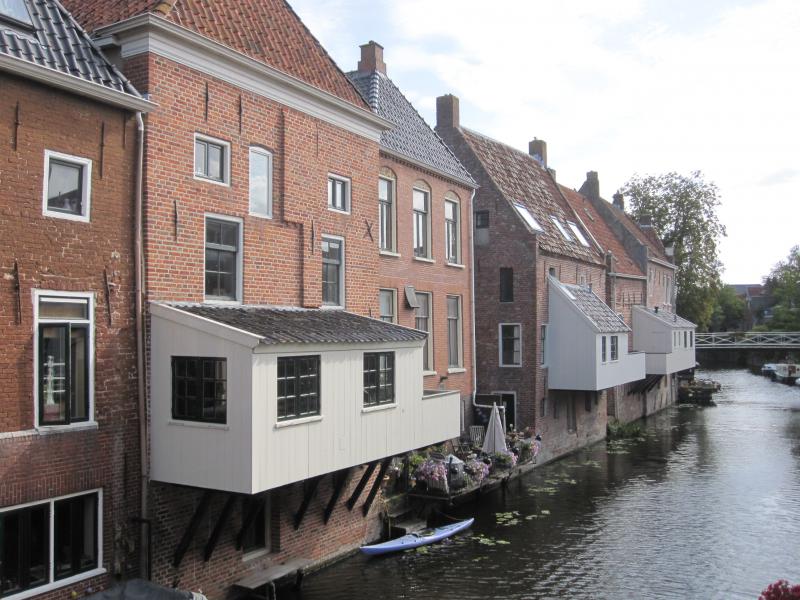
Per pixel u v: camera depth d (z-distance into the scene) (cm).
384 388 1307
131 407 1040
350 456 1200
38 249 922
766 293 10456
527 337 2411
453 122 2580
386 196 1819
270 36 1383
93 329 989
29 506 911
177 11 1152
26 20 964
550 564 1455
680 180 5578
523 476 2272
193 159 1147
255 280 1265
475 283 2497
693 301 5497
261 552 1260
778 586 755
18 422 896
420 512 1717
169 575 1080
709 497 2022
